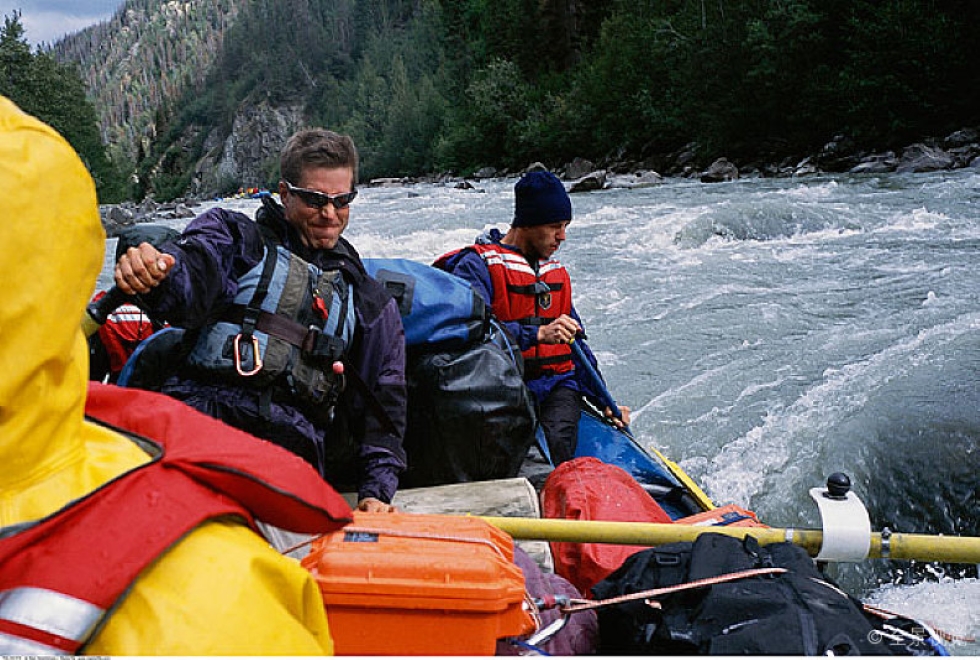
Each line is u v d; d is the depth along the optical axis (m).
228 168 127.44
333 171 2.31
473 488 2.84
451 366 2.95
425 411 2.96
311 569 1.57
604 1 44.75
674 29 32.12
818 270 9.66
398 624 1.54
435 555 1.58
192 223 2.11
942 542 2.22
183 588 0.84
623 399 6.02
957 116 23.08
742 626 1.59
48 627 0.79
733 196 17.41
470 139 46.78
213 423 1.00
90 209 0.85
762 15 27.22
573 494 2.83
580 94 38.72
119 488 0.87
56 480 0.85
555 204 3.82
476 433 2.94
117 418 1.01
